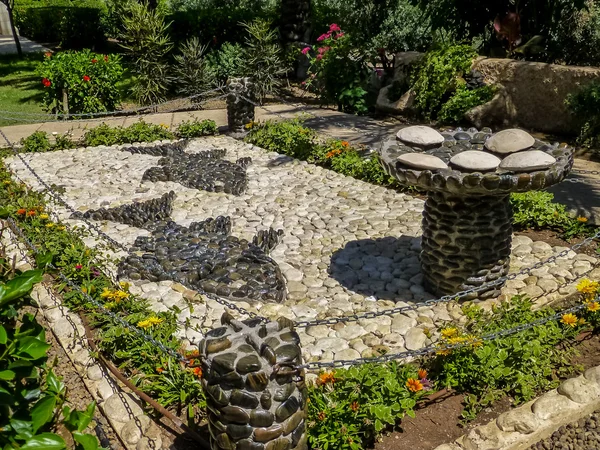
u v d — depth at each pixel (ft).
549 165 12.21
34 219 18.86
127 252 16.96
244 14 48.03
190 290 14.94
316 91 40.63
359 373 10.44
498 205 13.20
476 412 10.90
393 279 15.44
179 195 22.40
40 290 15.26
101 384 11.82
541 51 31.89
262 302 14.42
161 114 36.76
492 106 30.63
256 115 35.19
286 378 8.14
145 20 37.81
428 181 12.60
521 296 13.06
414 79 33.45
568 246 17.02
